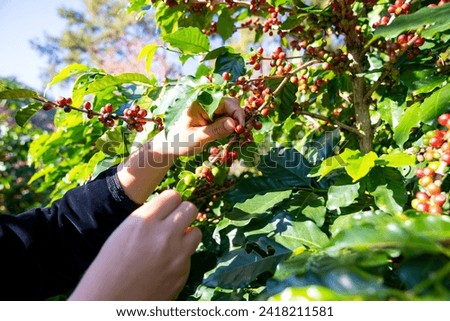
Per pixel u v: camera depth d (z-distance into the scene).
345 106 2.10
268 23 1.68
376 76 1.71
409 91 1.46
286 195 1.41
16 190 5.07
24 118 1.38
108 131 1.67
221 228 1.36
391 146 1.64
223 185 1.78
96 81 1.58
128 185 1.38
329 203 1.25
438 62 1.52
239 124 1.35
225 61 1.61
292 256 0.95
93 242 1.37
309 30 1.63
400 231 0.70
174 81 1.79
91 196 1.38
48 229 1.37
